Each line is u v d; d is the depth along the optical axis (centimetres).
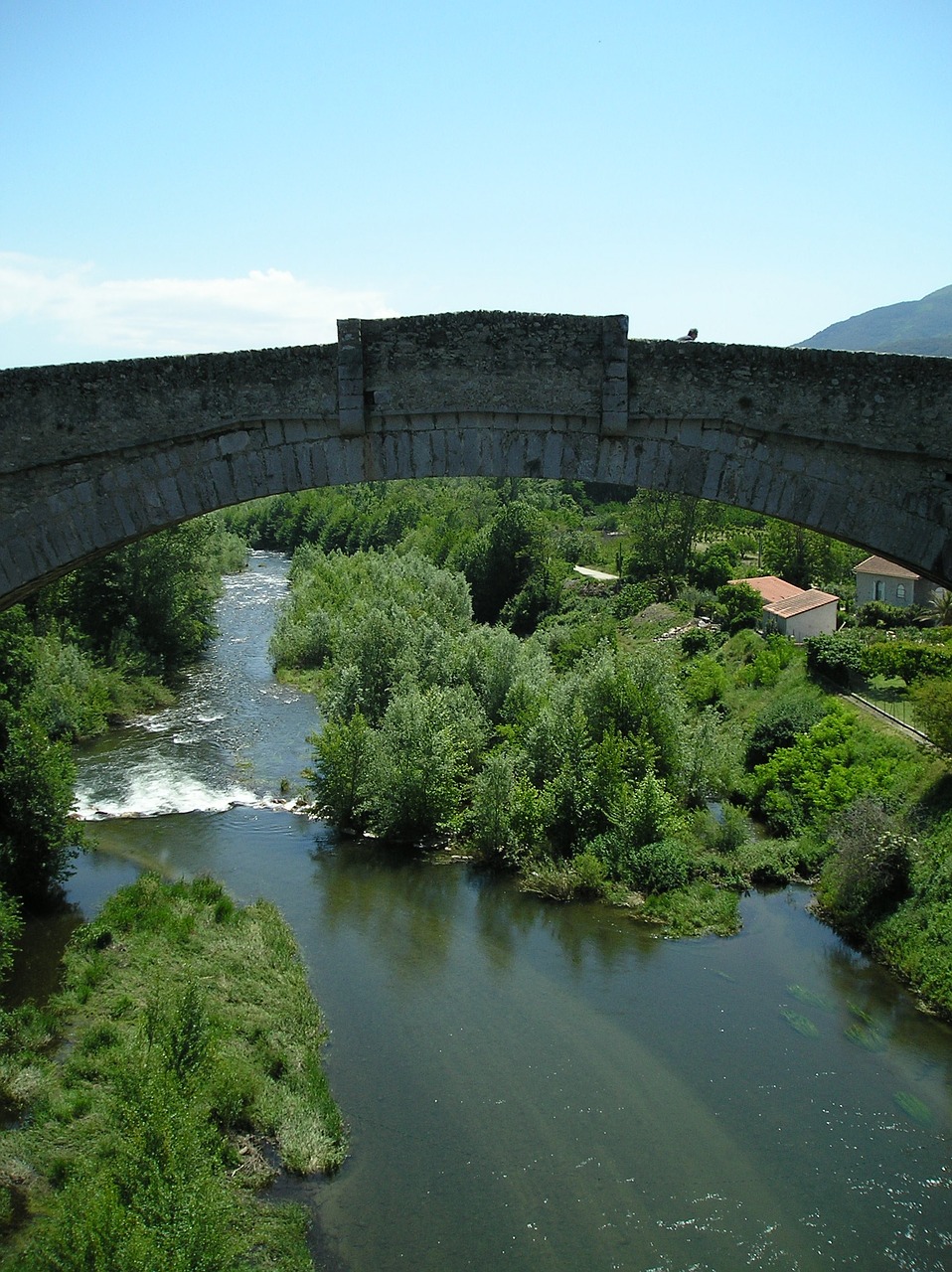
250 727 4203
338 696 4031
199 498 1616
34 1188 1534
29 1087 1748
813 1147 1756
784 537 6450
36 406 1577
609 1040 2050
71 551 1616
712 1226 1574
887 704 3575
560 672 4575
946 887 2383
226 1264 1303
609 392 1527
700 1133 1781
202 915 2466
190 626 5297
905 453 1485
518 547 6506
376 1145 1730
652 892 2712
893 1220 1589
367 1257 1493
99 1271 1229
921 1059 2009
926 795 2766
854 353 1480
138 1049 1684
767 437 1528
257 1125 1727
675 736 3338
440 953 2402
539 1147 1734
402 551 7762
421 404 1575
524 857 2889
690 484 1562
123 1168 1377
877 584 5500
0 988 2128
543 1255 1508
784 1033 2094
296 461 1608
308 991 2184
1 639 3191
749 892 2783
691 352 1523
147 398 1584
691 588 5953
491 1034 2059
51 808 2566
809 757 3234
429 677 3975
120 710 4325
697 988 2267
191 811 3297
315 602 5866
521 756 3191
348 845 3050
